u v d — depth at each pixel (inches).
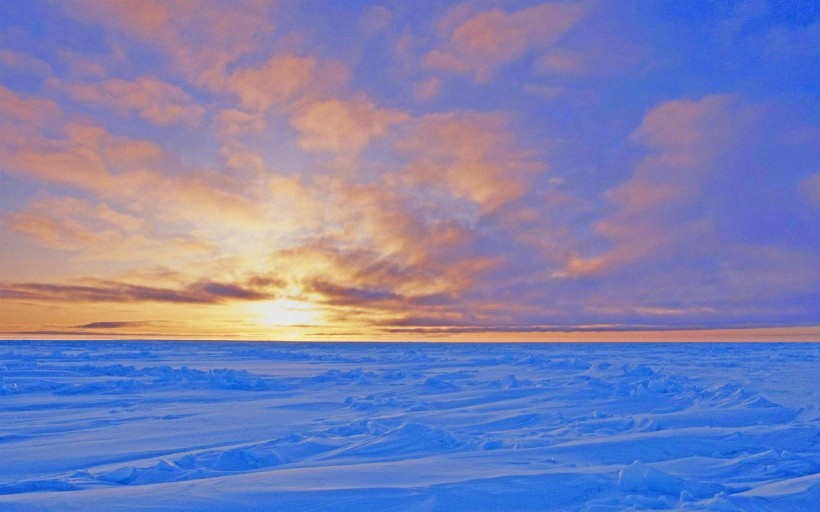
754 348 1854.1
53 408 333.7
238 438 245.3
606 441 229.5
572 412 329.4
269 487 149.8
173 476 173.6
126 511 129.0
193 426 274.2
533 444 227.9
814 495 154.9
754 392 395.2
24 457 207.3
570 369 671.1
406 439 227.3
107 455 212.1
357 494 144.6
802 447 228.8
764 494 156.6
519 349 1803.6
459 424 286.2
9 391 402.6
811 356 1128.8
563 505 146.3
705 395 390.6
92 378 506.0
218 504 135.1
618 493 156.9
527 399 383.2
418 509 137.5
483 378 545.3
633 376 553.0
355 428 261.0
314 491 145.7
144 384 457.4
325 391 438.3
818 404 358.3
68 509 129.6
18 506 130.6
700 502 147.7
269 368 715.4
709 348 1886.1
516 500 147.3
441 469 175.8
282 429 266.5
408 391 432.8
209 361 868.0
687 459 204.5
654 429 275.0
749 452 222.8
